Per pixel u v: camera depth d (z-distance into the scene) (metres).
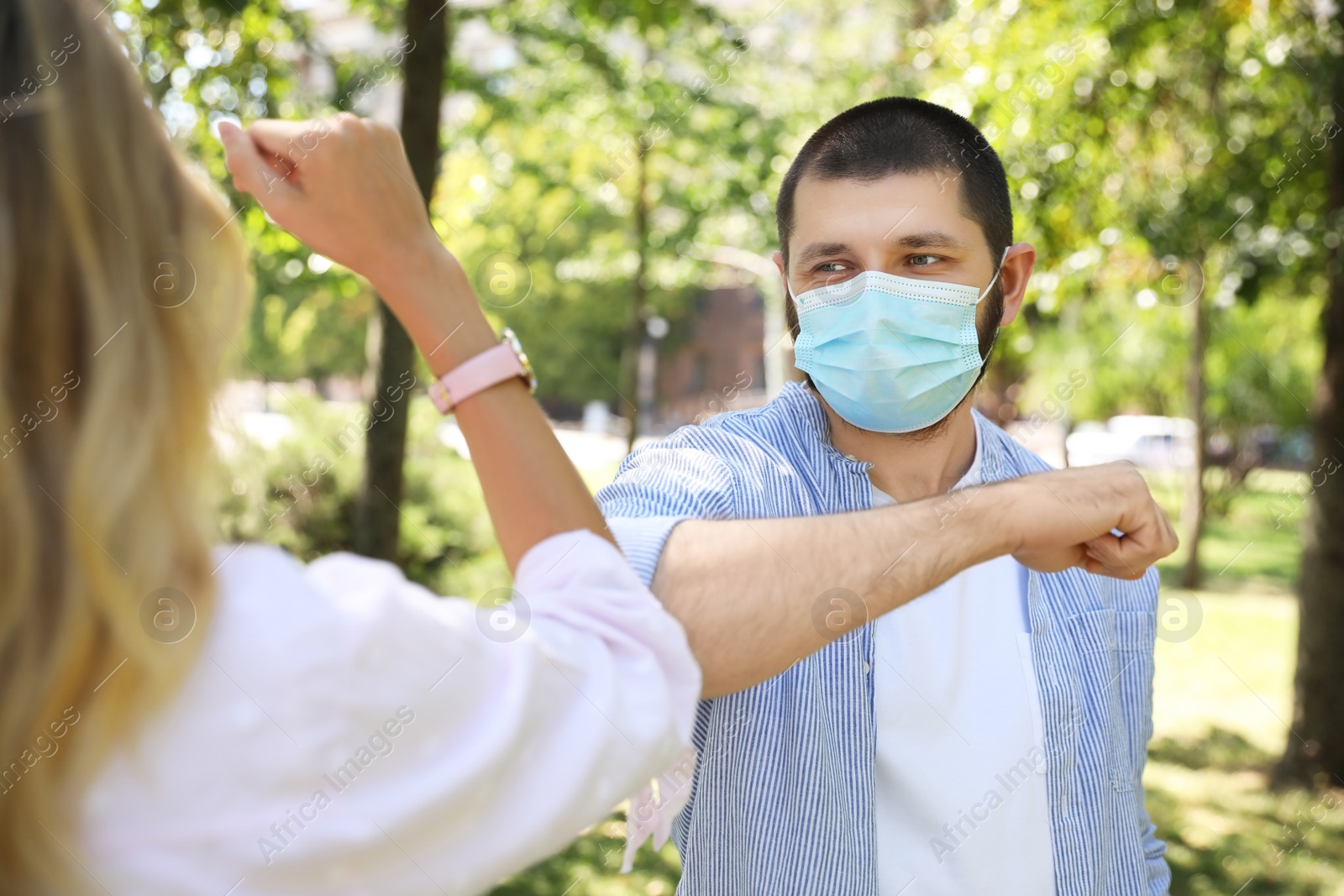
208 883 0.60
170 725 0.60
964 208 1.35
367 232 0.74
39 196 0.58
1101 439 16.50
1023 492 0.92
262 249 5.78
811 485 1.33
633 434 10.28
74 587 0.57
